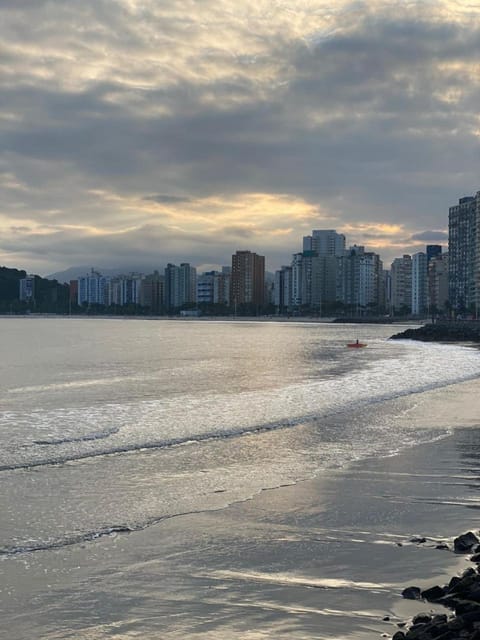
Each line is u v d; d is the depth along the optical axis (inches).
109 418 1134.4
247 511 574.9
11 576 420.2
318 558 453.4
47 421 1106.7
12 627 347.3
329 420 1104.8
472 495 628.7
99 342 4667.8
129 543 487.8
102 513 565.6
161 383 1813.5
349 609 364.8
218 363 2664.9
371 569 430.6
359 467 753.6
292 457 808.9
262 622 349.1
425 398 1408.7
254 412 1198.3
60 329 7824.8
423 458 801.6
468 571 403.5
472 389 1594.5
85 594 391.5
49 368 2411.4
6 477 697.6
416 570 427.5
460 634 305.0
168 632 339.9
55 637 335.6
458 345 4539.9
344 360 2812.5
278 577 418.0
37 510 572.7
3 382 1863.9
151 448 864.3
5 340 4884.4
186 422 1082.1
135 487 658.8
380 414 1173.7
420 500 610.5
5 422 1096.2
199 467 753.0
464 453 832.9
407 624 343.0
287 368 2357.3
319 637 329.1
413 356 3102.9
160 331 7332.7
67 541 491.2
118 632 340.2
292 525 533.6
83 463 772.0
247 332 7180.1
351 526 531.2
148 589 398.9
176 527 527.8
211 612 363.6
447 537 501.0
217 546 481.7
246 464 770.2
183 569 433.7
